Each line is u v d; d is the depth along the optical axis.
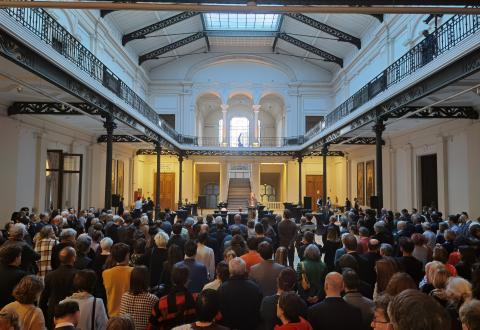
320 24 22.55
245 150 27.22
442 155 15.09
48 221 8.38
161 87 29.64
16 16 7.68
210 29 25.97
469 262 4.43
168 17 22.14
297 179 30.12
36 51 7.46
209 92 30.08
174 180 29.47
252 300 3.44
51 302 3.72
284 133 31.36
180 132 29.30
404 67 11.72
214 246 6.58
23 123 13.05
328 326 2.87
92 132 18.33
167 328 3.20
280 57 29.95
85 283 3.29
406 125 15.88
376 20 20.12
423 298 1.45
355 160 25.73
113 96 12.17
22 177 13.13
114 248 4.06
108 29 19.75
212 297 2.78
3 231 7.33
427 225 7.73
